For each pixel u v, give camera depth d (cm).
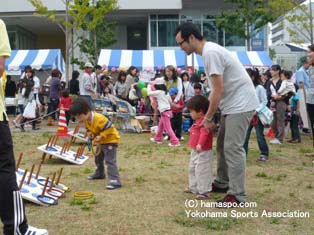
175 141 1044
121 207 511
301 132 1303
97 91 1480
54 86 1500
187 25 511
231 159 511
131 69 1482
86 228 439
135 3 2703
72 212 492
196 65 1903
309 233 425
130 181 651
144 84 1452
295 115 1098
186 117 1316
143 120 1352
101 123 596
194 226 445
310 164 798
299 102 1096
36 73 2095
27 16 2791
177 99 1114
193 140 562
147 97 1402
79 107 589
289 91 1045
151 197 557
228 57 501
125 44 3175
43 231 393
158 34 2809
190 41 511
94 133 609
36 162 820
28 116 1338
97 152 639
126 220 463
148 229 436
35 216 477
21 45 3206
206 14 2788
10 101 1764
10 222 376
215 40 2789
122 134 1299
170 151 955
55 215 481
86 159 834
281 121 1068
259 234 423
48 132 1310
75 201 528
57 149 834
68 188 605
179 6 2708
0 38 357
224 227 439
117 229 436
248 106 502
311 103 931
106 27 2459
